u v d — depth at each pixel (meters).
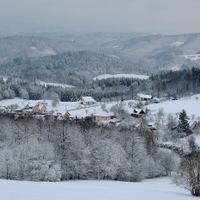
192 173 44.97
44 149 68.81
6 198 25.52
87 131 92.38
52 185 42.38
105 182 64.25
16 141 86.25
